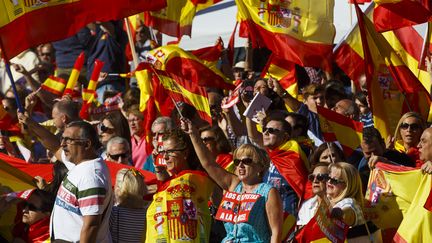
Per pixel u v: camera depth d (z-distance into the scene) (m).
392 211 27.64
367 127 30.28
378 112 33.22
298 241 26.94
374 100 33.25
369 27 33.56
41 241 29.17
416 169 27.70
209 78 36.00
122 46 45.28
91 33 46.31
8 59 29.83
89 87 38.47
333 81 35.06
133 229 28.38
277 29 35.06
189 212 28.05
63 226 26.61
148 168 33.78
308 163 30.11
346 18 40.72
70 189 26.59
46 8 30.06
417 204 26.72
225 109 33.34
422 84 33.69
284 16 35.03
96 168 26.61
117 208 28.34
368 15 37.34
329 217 26.48
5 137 36.25
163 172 29.45
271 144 30.20
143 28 44.91
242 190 27.39
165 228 28.02
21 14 29.80
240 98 34.28
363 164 30.16
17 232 29.34
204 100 33.25
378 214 27.55
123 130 34.84
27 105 36.97
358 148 31.69
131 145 35.50
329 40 34.94
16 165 31.73
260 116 30.67
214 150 31.53
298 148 30.05
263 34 35.19
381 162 28.41
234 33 39.53
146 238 28.34
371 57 33.47
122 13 30.77
